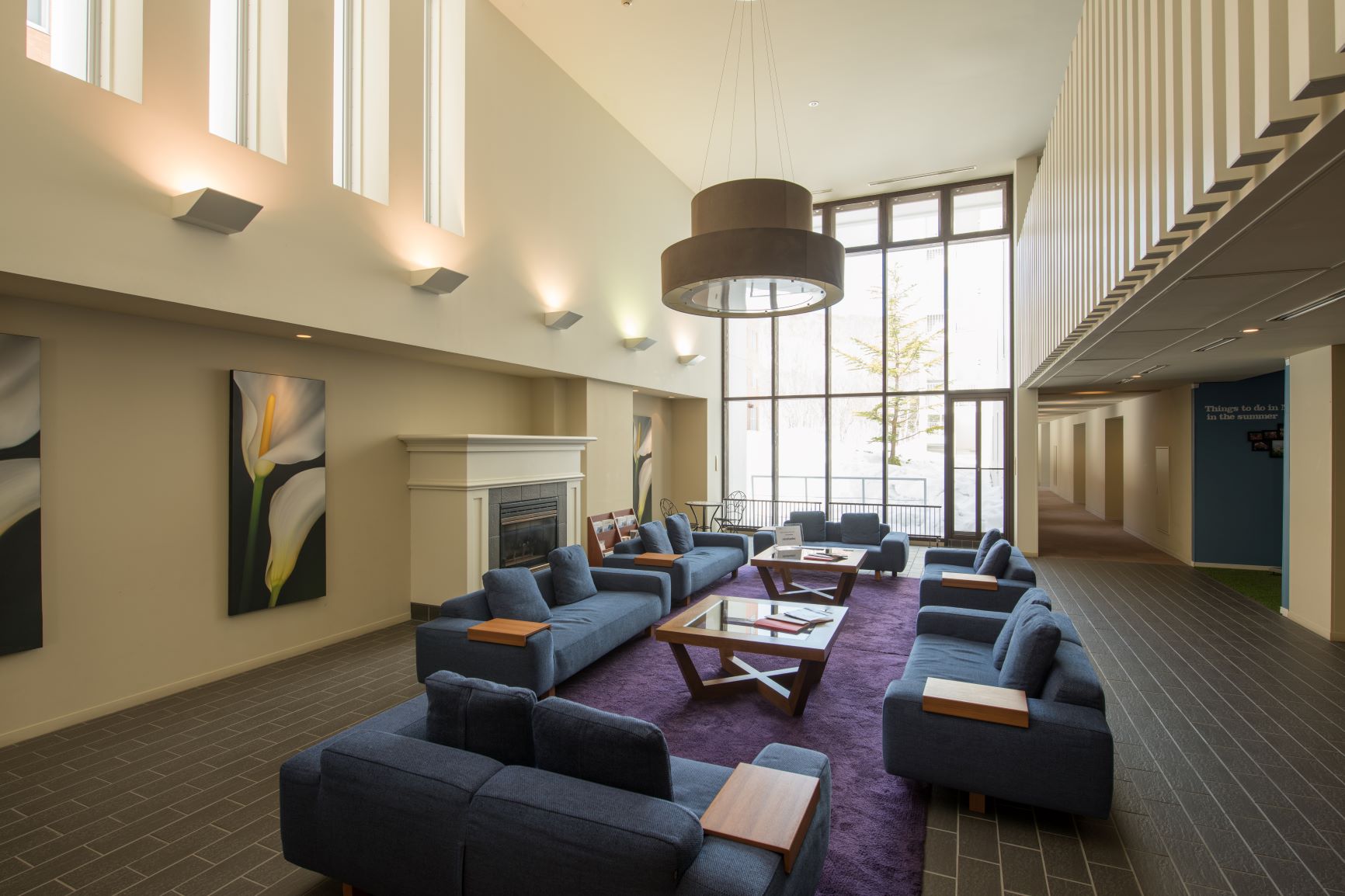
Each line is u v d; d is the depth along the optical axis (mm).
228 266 4297
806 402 12508
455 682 2516
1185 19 2848
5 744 3826
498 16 6836
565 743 2209
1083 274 4980
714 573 7559
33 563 3889
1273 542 9242
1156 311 4680
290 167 4703
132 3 3941
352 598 6035
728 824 2061
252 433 5117
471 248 6438
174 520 4668
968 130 9484
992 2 6703
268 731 4047
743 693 4605
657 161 10352
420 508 6602
